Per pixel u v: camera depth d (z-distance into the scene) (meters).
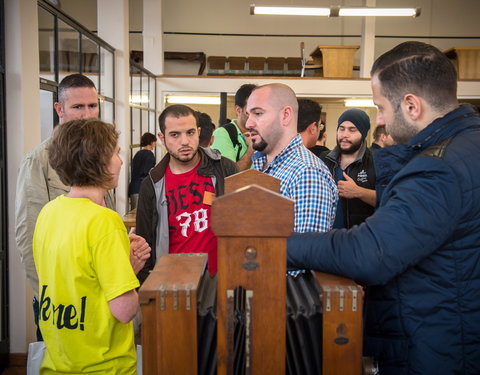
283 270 0.73
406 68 0.93
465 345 0.88
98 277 1.15
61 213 1.20
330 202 1.34
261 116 1.49
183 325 0.76
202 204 2.17
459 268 0.87
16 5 2.96
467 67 8.69
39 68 3.41
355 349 0.77
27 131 3.06
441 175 0.84
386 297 0.91
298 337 0.78
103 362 1.17
